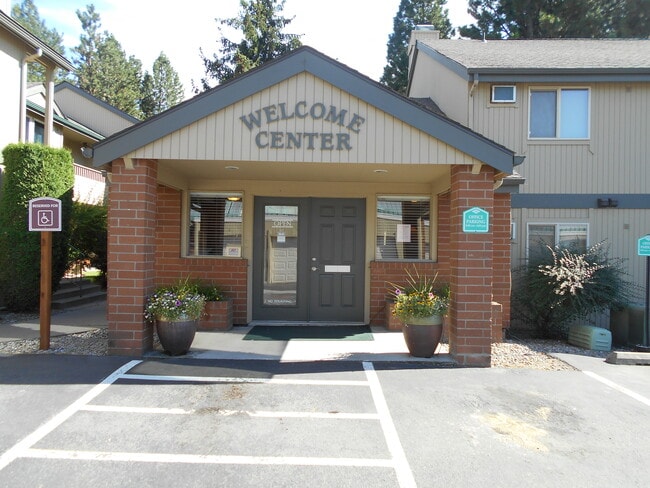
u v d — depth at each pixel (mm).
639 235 10914
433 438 4359
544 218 10953
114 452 3979
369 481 3646
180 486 3520
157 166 7113
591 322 10664
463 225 6578
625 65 10672
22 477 3590
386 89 6477
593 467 3936
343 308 9250
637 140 10930
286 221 9258
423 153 6547
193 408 4867
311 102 6570
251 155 6523
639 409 5156
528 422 4762
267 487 3537
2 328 8328
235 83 6488
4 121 11898
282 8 33469
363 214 9266
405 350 7152
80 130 18875
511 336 9375
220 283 8953
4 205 9703
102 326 8508
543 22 23641
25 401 4938
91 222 12742
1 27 11531
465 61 11328
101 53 51344
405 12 34062
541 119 11055
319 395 5285
